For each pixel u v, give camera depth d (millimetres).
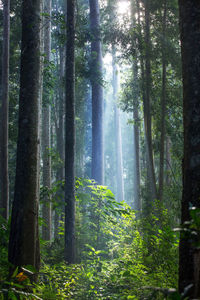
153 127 15680
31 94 6125
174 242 5547
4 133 13656
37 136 6102
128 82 17234
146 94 13219
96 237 8969
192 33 4383
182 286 3986
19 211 5750
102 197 8844
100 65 17922
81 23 14977
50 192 9195
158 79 14289
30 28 6320
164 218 6340
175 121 15086
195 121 4219
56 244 10086
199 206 4012
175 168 16359
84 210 9711
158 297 4328
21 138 5992
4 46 14156
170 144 20109
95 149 17609
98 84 17859
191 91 4297
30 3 6383
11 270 5480
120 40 13422
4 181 13297
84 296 5910
